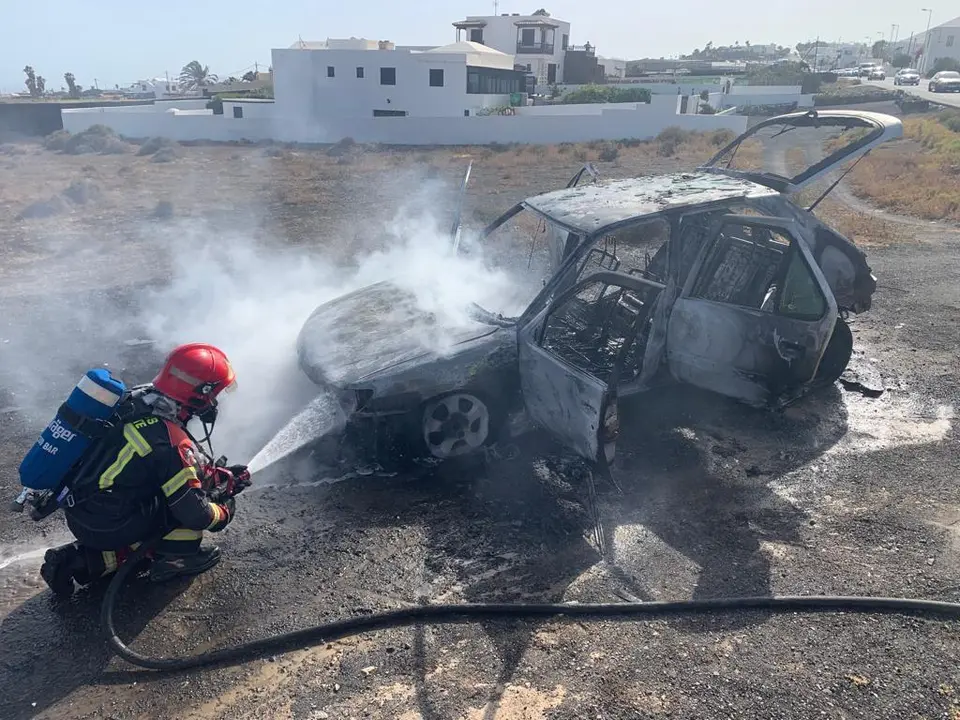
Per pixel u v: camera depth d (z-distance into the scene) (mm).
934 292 8617
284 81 47500
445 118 38719
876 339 7074
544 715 2799
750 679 2957
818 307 4766
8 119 48875
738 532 4039
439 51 48531
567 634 3244
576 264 4668
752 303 5559
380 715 2820
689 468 4754
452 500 4371
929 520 4102
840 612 3352
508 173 23375
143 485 3330
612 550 3875
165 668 3070
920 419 5398
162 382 3383
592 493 4449
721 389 4957
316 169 26000
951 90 52125
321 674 3045
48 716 2873
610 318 5750
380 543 3941
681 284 4871
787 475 4648
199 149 37000
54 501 3285
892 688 2900
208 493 3570
